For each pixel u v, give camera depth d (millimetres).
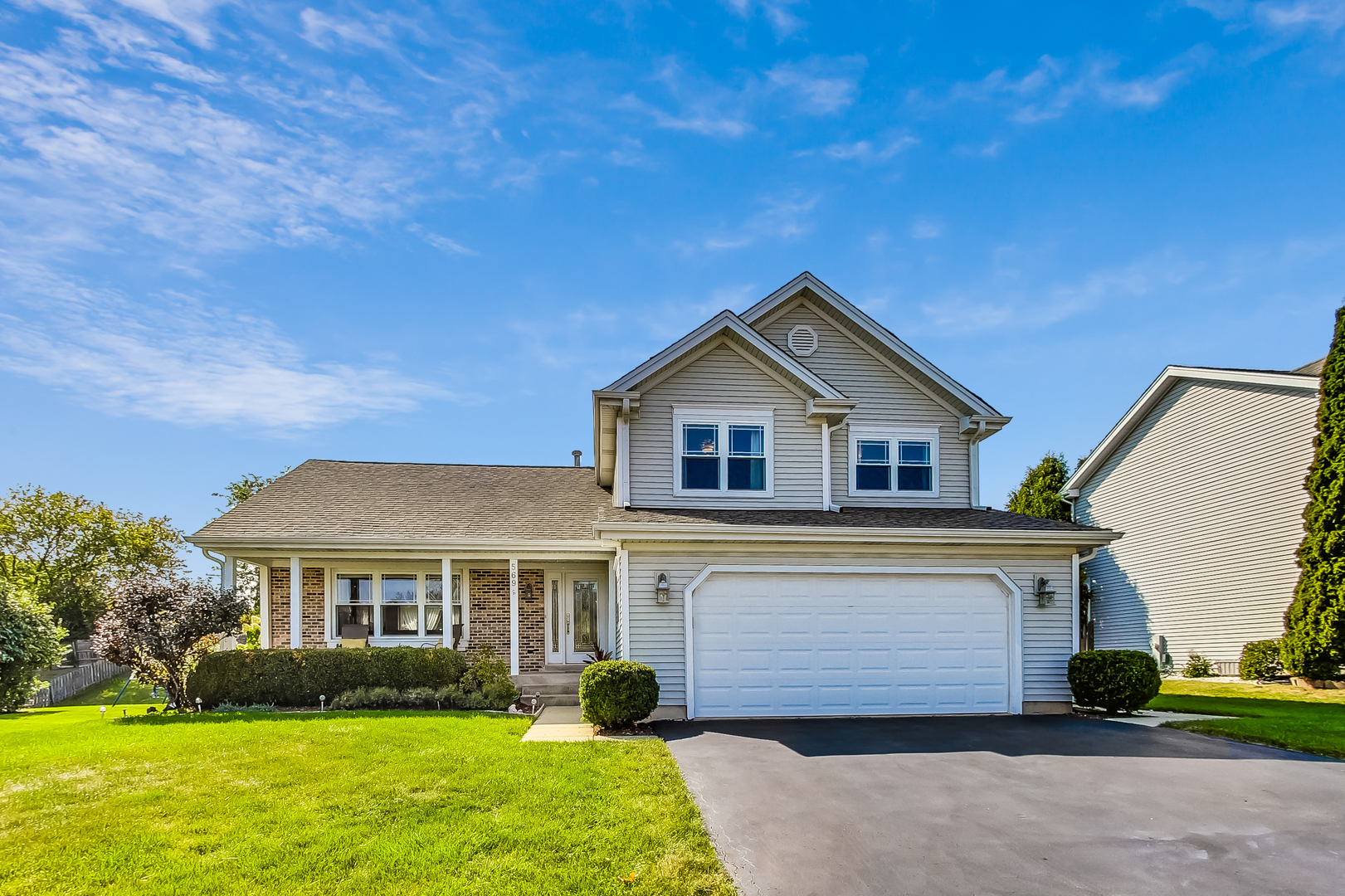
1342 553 16984
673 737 11219
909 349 16328
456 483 20938
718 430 15391
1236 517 21312
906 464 16469
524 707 14641
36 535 41250
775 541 13266
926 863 6352
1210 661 21906
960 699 13430
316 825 7133
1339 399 17344
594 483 21719
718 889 5871
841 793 8188
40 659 20797
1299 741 10406
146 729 11742
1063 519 29016
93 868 6254
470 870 6176
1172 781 8703
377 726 11656
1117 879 6066
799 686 13117
